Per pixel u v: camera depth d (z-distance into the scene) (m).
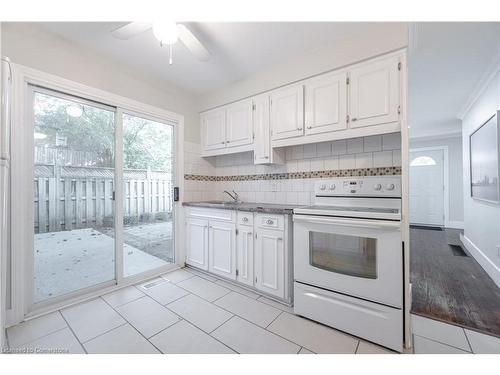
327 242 1.66
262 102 2.43
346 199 2.00
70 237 2.01
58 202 1.95
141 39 1.91
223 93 2.77
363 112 1.82
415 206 5.64
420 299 2.04
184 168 2.90
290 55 2.13
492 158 2.53
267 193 2.76
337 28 1.77
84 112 2.11
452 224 5.24
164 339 1.49
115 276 2.26
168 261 2.77
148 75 2.49
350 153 2.20
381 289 1.43
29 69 1.73
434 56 2.25
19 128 1.68
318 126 2.04
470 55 2.24
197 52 1.77
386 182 1.84
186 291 2.17
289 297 1.88
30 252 1.77
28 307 1.74
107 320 1.70
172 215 2.83
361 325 1.49
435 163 5.43
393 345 1.39
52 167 1.92
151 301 1.98
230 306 1.90
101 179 2.21
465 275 2.59
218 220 2.41
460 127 4.68
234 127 2.69
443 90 3.01
